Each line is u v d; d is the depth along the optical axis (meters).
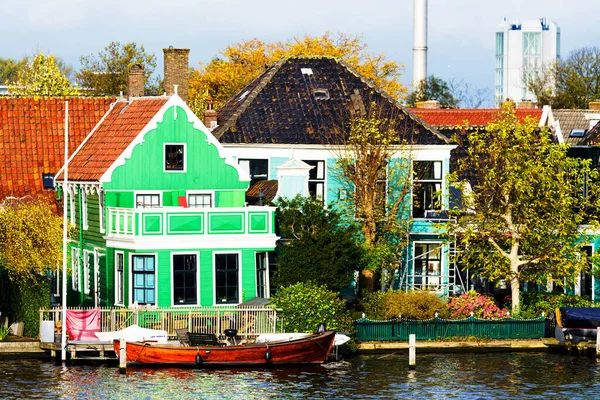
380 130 139.38
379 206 135.00
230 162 132.75
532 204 131.50
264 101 142.75
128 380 109.62
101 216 131.62
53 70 192.00
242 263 125.94
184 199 130.38
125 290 124.94
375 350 123.75
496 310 129.12
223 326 120.94
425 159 140.50
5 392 104.62
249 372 113.44
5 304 125.88
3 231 123.00
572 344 124.56
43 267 124.12
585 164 132.88
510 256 131.62
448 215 136.25
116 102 149.38
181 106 131.50
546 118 172.25
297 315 120.56
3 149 148.62
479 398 104.81
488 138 145.88
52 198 145.75
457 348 125.12
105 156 136.38
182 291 124.38
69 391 105.31
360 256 130.12
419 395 105.50
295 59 148.25
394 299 126.69
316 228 127.00
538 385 109.62
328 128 140.88
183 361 114.81
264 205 131.50
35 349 120.50
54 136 150.25
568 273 131.62
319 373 113.19
